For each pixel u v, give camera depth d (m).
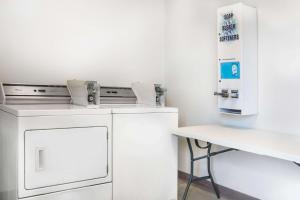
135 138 2.63
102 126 2.44
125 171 2.58
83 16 3.42
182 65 3.79
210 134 2.52
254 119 2.90
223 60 2.86
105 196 2.46
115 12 3.67
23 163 2.06
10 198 2.28
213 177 3.37
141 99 3.36
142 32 3.91
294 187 2.57
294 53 2.54
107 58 3.62
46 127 2.16
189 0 3.65
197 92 3.56
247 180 2.98
